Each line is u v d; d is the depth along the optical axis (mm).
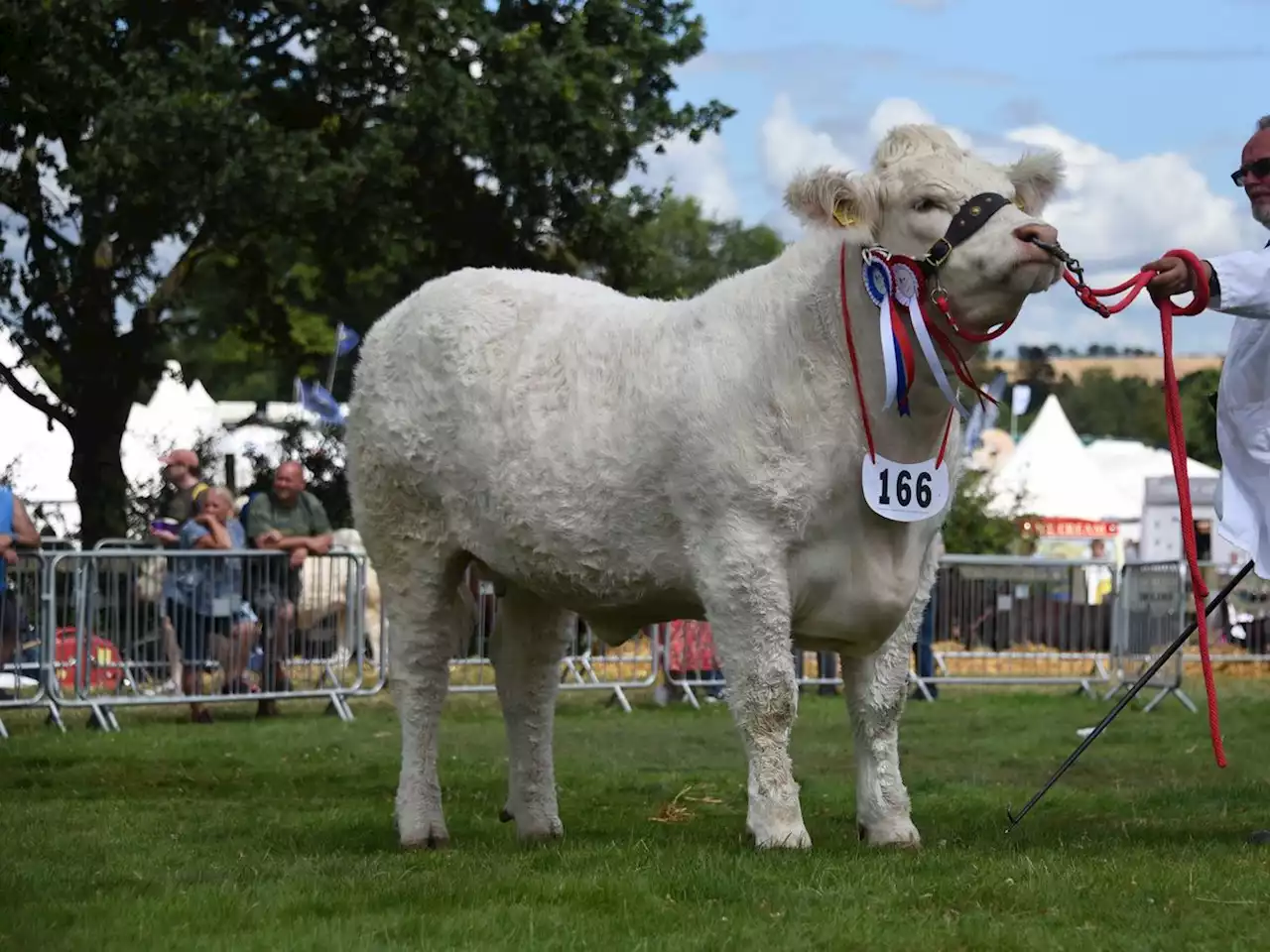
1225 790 8383
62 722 12680
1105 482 32969
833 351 5785
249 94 20031
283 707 14398
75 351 21797
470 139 19828
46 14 18453
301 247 22812
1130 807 7828
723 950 4629
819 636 6016
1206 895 5227
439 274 22859
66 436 22422
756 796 5984
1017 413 34125
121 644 12891
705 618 6438
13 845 6793
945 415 5852
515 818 7023
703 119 21719
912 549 5934
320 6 20469
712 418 5848
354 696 13852
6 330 21812
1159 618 14891
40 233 21375
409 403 6773
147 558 12961
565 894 5379
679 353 6035
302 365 27234
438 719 6922
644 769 9773
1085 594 16562
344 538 17422
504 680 6984
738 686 5895
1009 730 12273
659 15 22188
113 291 21844
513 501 6371
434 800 6832
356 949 4734
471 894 5438
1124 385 101500
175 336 30406
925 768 9844
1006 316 5594
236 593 13203
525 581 6566
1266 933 4785
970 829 7051
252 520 13633
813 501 5785
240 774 9492
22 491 21984
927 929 4832
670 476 6000
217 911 5309
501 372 6488
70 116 19719
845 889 5316
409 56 20203
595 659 14961
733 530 5832
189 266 22453
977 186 5598
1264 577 6301
